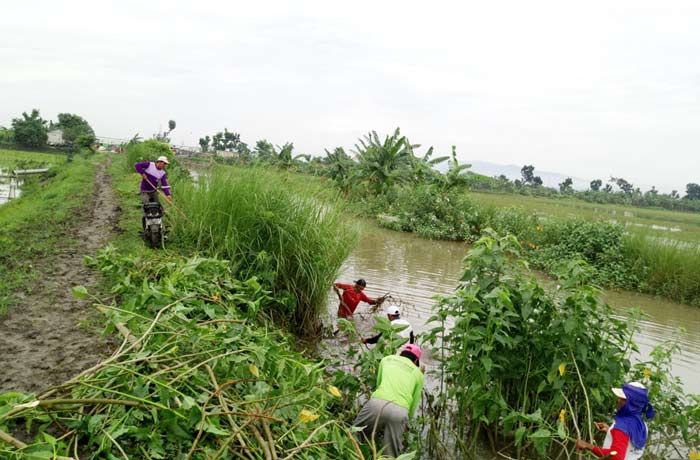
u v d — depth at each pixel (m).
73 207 13.98
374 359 5.50
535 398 5.50
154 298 4.39
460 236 21.34
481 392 5.19
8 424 3.26
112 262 6.37
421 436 5.61
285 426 3.62
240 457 3.19
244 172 8.49
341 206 8.55
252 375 3.96
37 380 4.13
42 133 70.56
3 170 37.34
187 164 19.55
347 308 8.28
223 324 4.54
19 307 5.77
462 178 24.33
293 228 7.61
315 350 7.21
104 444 2.98
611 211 40.53
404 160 28.42
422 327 8.66
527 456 5.37
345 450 3.70
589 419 5.07
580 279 5.36
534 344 5.33
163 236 8.76
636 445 4.63
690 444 5.73
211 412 3.29
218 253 7.49
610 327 5.74
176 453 3.17
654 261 14.67
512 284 5.51
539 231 19.09
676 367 8.05
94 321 5.54
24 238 9.32
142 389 3.34
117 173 27.72
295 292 7.57
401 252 16.80
